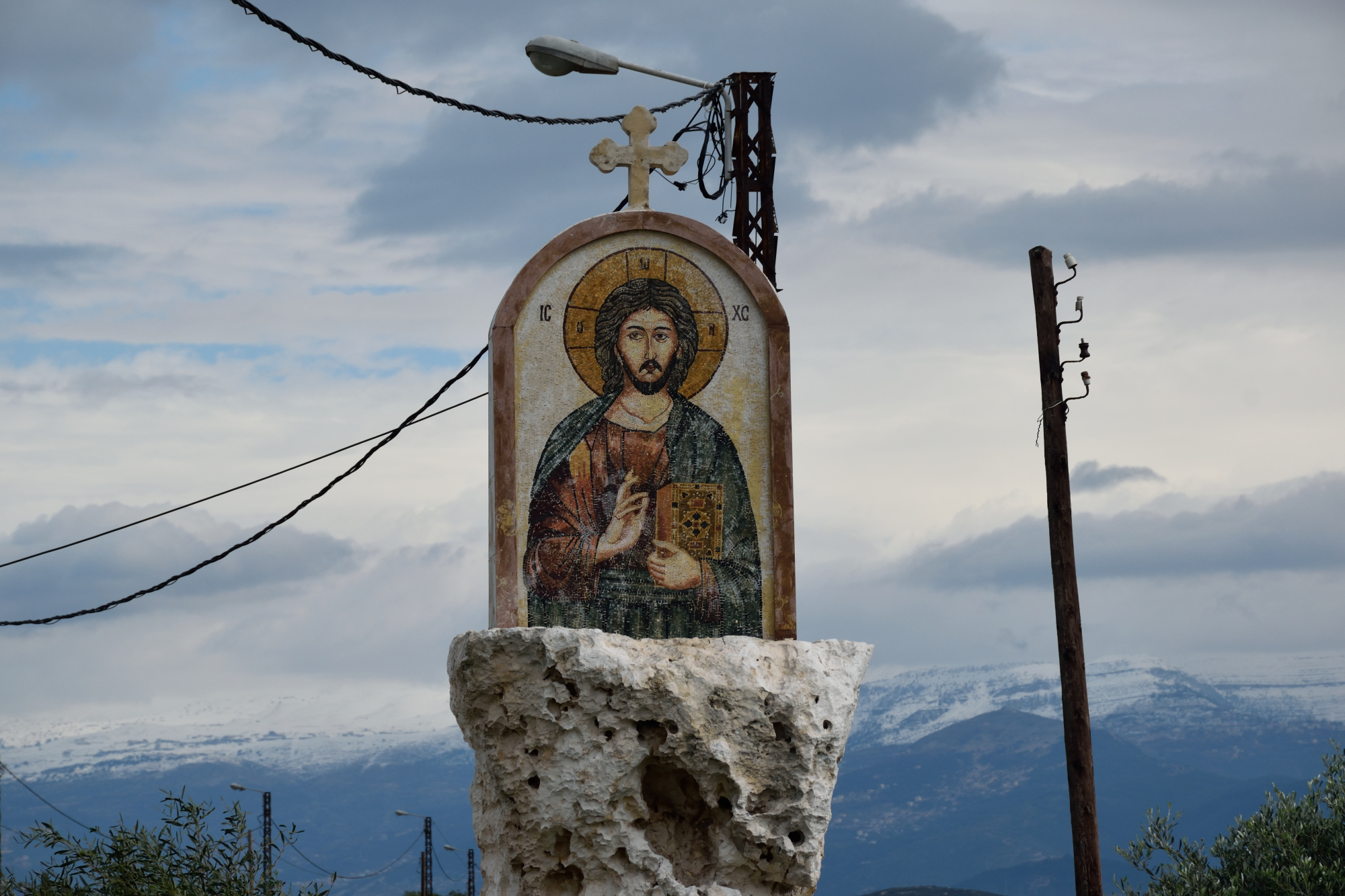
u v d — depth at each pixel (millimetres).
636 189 13273
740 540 12680
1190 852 23250
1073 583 18031
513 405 12562
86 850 17375
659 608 12500
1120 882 23141
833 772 11820
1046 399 18328
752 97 23703
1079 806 17625
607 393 12711
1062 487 18203
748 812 11508
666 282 12898
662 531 12602
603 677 11414
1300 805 23328
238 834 17969
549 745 11555
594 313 12766
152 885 16969
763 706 11664
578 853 11477
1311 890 21250
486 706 11812
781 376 12875
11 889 17625
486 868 12180
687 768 11500
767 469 12797
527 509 12461
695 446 12750
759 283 12953
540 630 11570
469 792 12742
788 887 11703
